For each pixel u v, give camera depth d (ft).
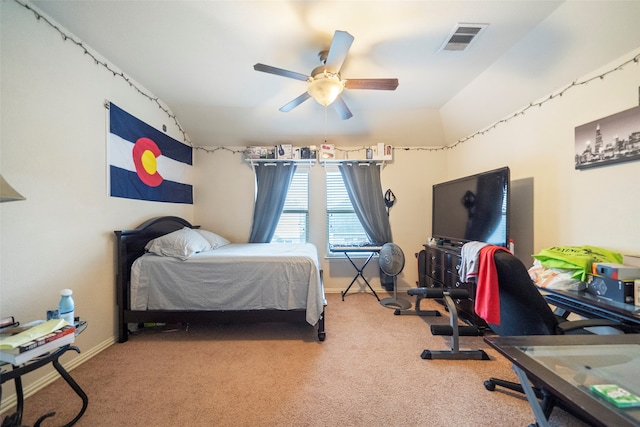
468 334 7.76
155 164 10.02
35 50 5.78
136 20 6.21
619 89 5.97
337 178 13.85
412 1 5.63
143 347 7.74
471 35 6.72
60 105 6.35
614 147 6.01
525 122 8.63
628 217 5.85
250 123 12.17
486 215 8.88
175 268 8.18
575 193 7.04
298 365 6.78
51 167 6.14
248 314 8.11
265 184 13.20
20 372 3.92
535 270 6.53
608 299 5.18
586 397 2.48
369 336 8.45
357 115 11.86
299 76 6.71
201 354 7.34
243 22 6.25
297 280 8.16
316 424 4.87
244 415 5.08
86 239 7.06
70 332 4.61
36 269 5.82
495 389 5.82
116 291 8.05
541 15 6.05
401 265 11.38
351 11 5.89
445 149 13.83
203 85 9.38
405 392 5.74
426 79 8.96
